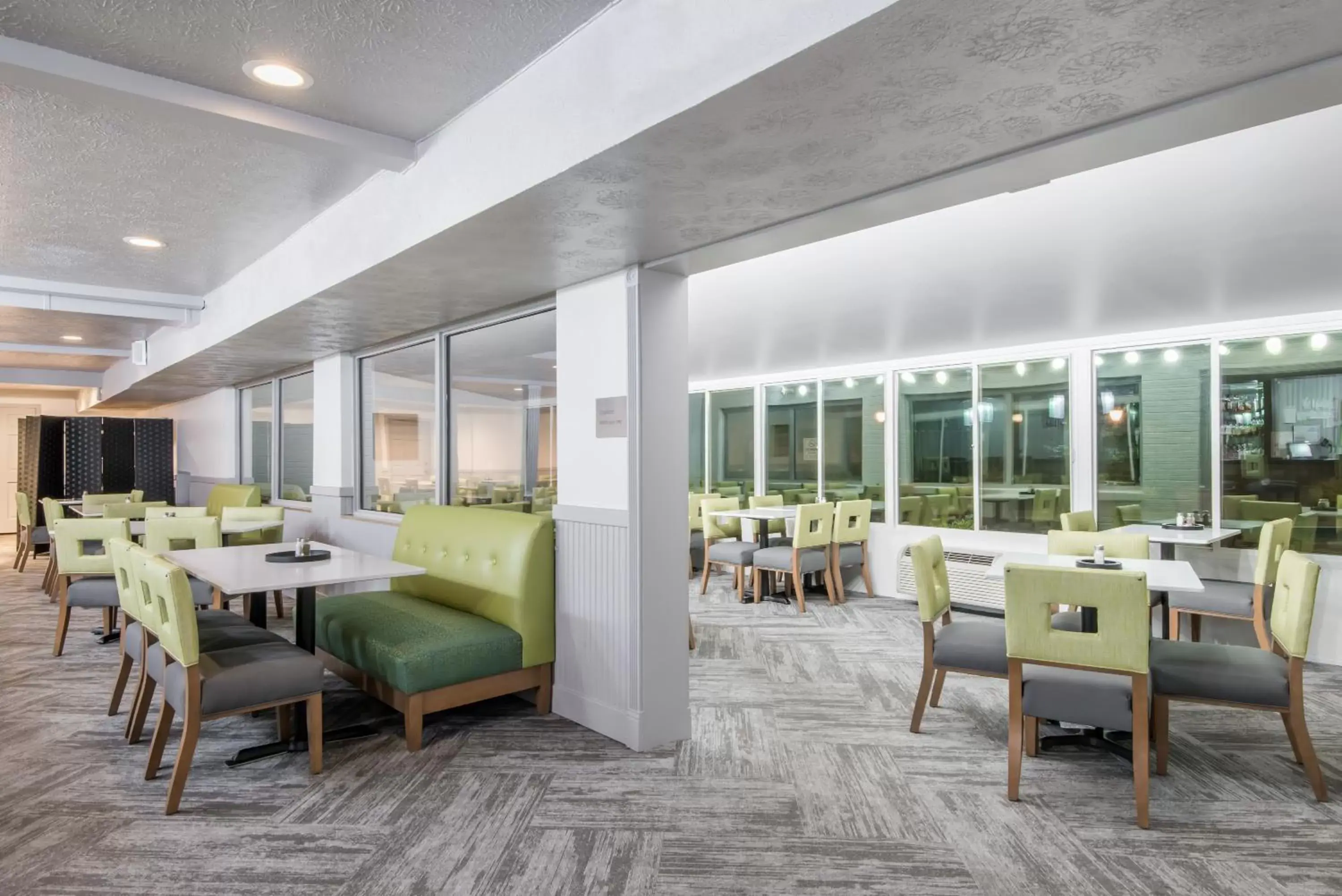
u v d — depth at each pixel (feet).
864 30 5.20
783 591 25.57
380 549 19.03
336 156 9.95
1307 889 7.98
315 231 13.48
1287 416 18.03
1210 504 19.13
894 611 22.49
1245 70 5.82
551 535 13.25
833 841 8.95
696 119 6.63
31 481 38.37
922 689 12.52
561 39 7.75
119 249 15.03
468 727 12.67
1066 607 17.17
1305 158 8.52
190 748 9.59
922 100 6.30
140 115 9.00
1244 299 15.69
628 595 11.85
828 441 28.14
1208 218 10.51
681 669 12.25
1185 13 4.97
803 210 9.14
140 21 7.04
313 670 10.64
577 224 9.66
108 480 36.60
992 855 8.64
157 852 8.61
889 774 10.86
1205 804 9.93
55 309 18.03
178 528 17.35
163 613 10.21
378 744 11.89
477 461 16.85
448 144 9.68
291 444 26.16
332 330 17.47
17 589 25.98
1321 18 5.04
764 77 5.89
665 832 9.14
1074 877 8.19
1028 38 5.32
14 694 14.35
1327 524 17.51
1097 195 9.72
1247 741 12.18
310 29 7.30
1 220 12.96
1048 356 22.11
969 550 23.08
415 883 8.00
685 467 12.42
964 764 11.25
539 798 10.04
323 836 8.98
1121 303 16.07
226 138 9.75
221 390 31.07
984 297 15.51
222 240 14.53
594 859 8.50
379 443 20.74
